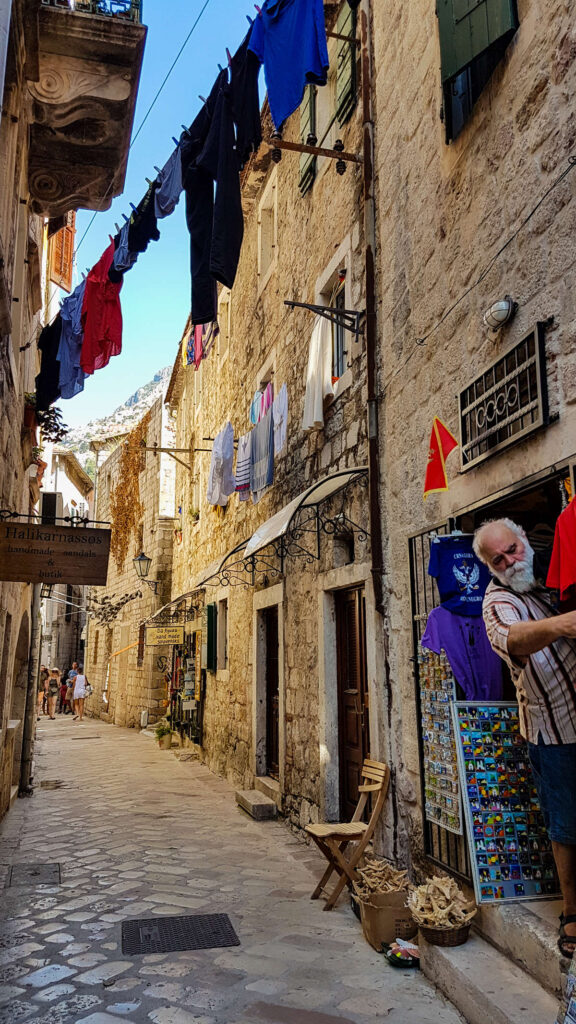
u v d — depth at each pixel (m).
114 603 25.83
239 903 4.93
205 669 13.29
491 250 3.77
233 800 9.32
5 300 4.45
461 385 4.12
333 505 6.60
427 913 3.48
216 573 10.04
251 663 9.70
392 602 5.14
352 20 6.64
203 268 5.66
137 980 3.64
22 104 6.25
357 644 6.11
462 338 4.12
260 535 7.26
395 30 5.46
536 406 3.19
